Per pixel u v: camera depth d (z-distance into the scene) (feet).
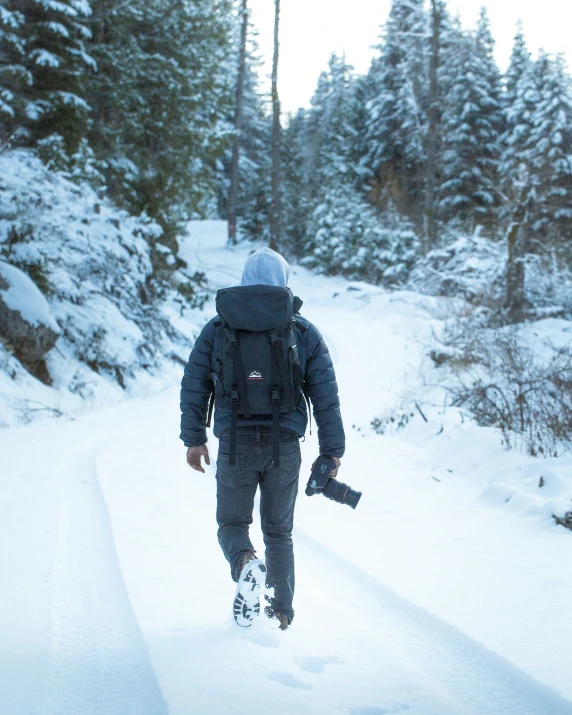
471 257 80.38
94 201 57.77
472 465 22.63
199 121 93.71
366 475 22.62
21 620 10.55
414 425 30.25
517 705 8.76
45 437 26.63
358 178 145.07
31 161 56.85
